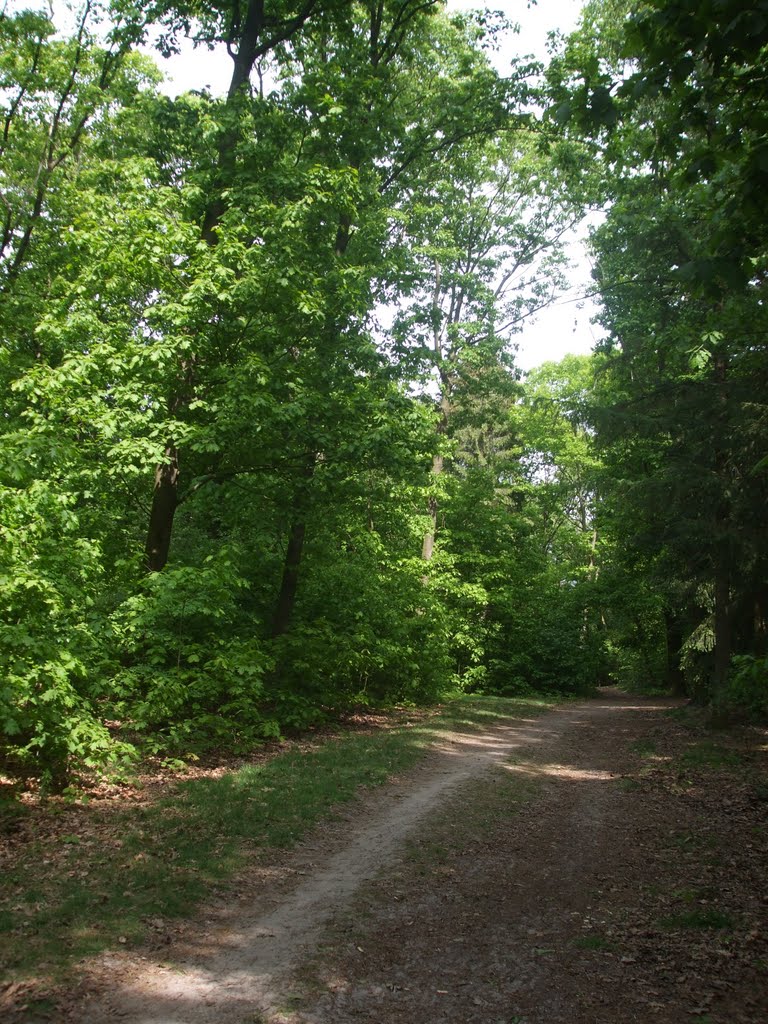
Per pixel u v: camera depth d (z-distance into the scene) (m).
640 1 5.31
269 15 15.26
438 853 7.08
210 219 13.10
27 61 17.66
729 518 14.17
